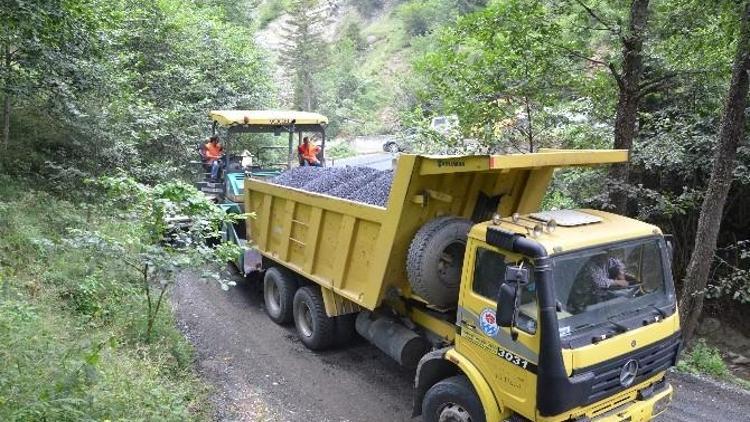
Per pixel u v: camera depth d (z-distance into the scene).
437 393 5.56
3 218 8.50
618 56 9.38
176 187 6.75
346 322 7.91
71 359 5.09
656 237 5.48
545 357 4.57
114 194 7.86
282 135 11.23
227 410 6.19
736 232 11.06
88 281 7.35
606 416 4.94
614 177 9.37
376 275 6.50
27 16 8.66
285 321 8.78
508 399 4.96
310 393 6.91
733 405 7.14
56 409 4.16
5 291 6.05
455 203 6.48
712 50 8.67
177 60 18.70
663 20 8.48
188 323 8.52
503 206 6.78
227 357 7.62
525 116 10.74
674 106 10.34
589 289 4.92
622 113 9.12
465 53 10.50
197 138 16.17
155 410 5.20
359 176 7.68
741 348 10.12
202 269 7.40
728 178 8.23
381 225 6.33
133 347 6.68
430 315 6.46
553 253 4.72
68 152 12.30
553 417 4.61
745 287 9.41
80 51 10.76
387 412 6.57
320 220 7.44
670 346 5.39
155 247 6.76
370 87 44.31
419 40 45.75
